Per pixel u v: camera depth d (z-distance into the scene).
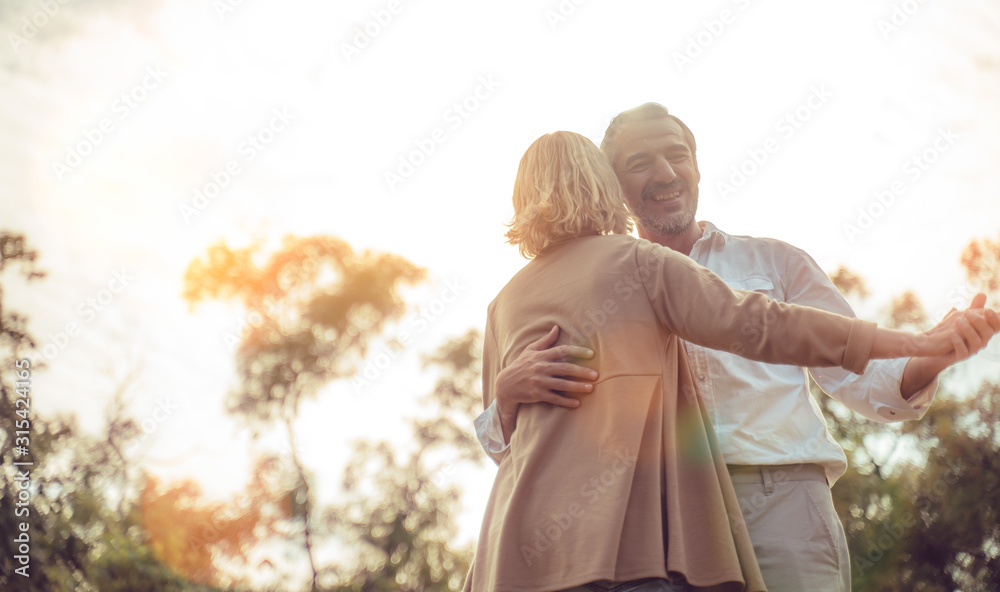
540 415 2.03
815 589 2.25
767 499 2.33
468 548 13.11
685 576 1.79
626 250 2.10
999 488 10.42
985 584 10.31
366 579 12.54
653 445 1.91
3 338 10.97
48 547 10.20
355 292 14.25
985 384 10.84
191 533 11.59
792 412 2.42
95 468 10.95
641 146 2.76
